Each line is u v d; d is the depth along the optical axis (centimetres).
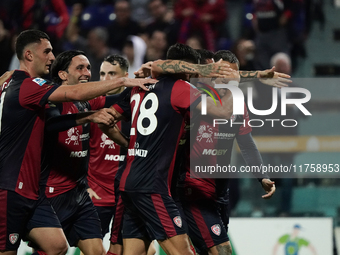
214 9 3177
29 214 1352
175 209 1278
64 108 1463
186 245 1269
